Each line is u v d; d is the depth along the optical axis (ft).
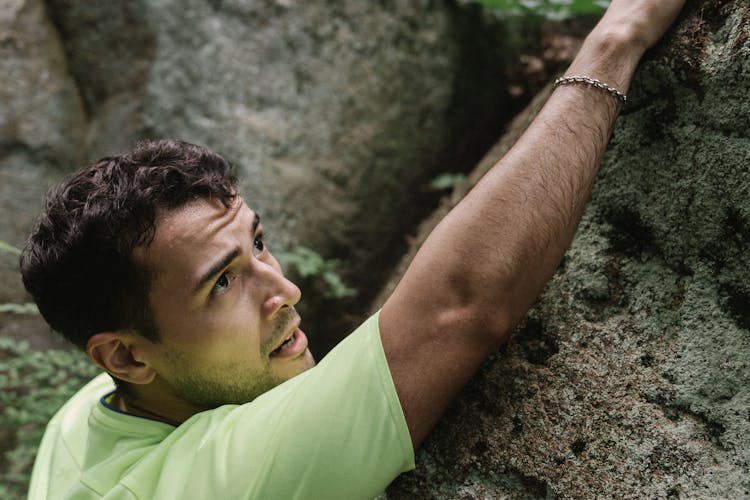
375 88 12.25
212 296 3.63
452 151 13.11
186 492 3.35
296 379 3.44
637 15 3.42
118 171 3.67
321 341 12.17
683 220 3.48
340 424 3.10
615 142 3.70
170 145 3.84
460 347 3.11
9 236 10.89
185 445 3.59
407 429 3.11
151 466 3.63
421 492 3.62
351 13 12.07
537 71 12.91
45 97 11.19
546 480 3.37
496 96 13.26
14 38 10.95
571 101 3.32
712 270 3.40
